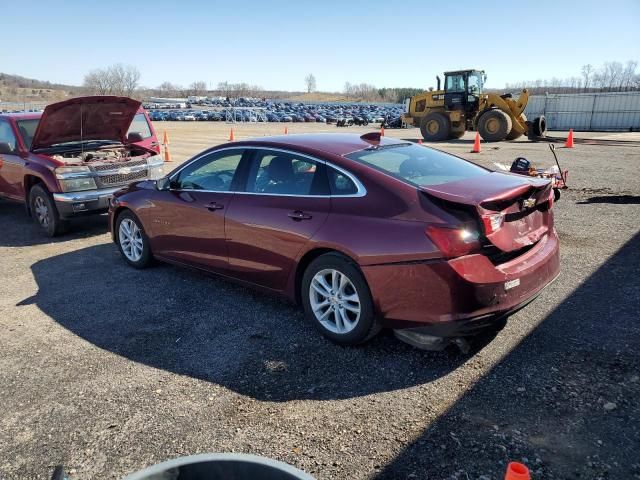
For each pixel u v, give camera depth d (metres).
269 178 4.25
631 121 28.31
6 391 3.35
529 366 3.37
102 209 7.30
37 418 3.04
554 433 2.71
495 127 20.38
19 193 7.89
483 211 3.22
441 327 3.25
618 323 3.89
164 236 5.23
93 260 6.23
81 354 3.81
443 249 3.16
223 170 4.67
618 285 4.64
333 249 3.66
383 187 3.54
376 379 3.32
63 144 8.14
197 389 3.29
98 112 7.59
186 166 5.05
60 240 7.29
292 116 48.47
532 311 4.19
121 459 2.66
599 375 3.22
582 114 29.78
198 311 4.54
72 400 3.21
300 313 4.42
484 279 3.20
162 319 4.39
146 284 5.30
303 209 3.89
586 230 6.53
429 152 4.39
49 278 5.61
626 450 2.56
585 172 11.19
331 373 3.42
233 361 3.63
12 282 5.52
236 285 5.16
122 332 4.17
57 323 4.39
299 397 3.15
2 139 8.15
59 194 7.01
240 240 4.38
